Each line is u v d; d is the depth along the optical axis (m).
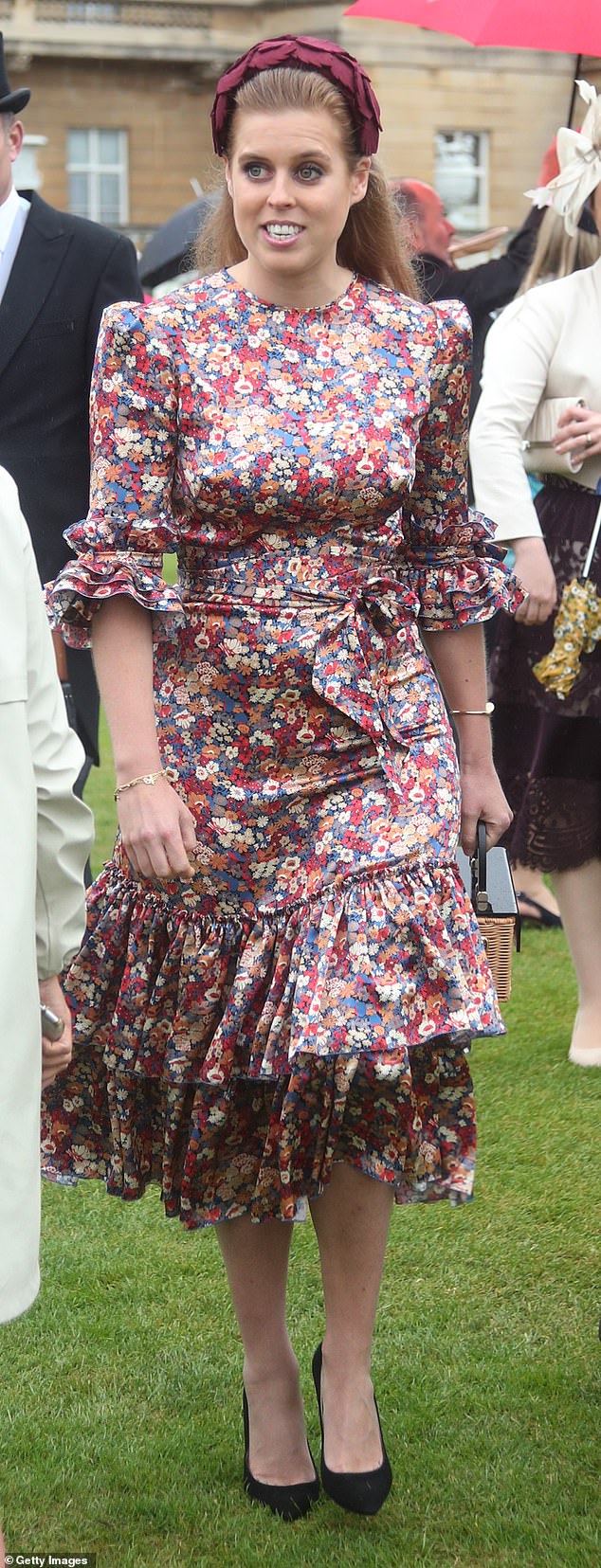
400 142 32.59
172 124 40.19
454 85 32.12
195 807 2.95
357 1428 3.04
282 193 2.85
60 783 2.49
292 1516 3.09
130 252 5.14
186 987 2.96
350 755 2.95
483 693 3.28
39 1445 3.28
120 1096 3.06
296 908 2.91
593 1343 3.67
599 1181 4.50
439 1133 3.05
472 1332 3.72
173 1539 3.03
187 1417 3.40
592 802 5.24
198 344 2.90
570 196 4.92
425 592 3.18
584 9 5.27
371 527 2.95
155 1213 4.34
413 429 2.96
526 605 5.05
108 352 2.88
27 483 4.98
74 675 5.17
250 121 2.88
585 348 5.01
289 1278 3.96
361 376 2.93
